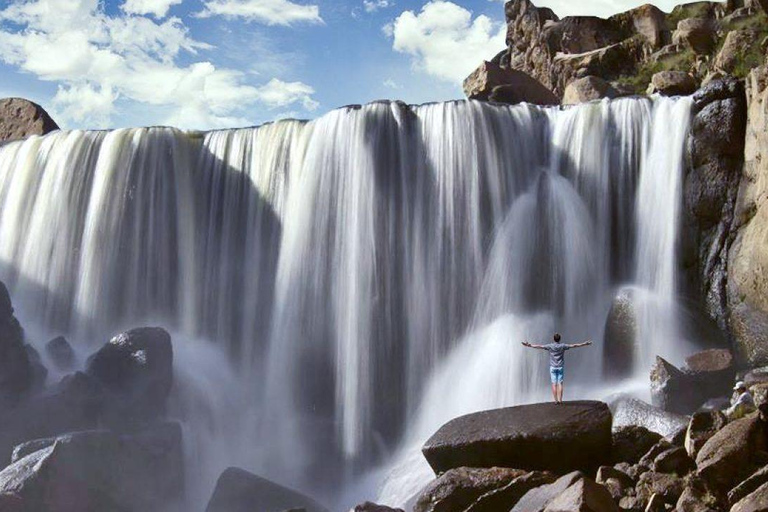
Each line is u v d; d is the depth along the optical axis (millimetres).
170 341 24094
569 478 13039
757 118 26078
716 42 39219
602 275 28516
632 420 19031
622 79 41812
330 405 28219
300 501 19688
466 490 14906
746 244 25984
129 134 31688
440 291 28375
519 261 28375
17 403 22062
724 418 15273
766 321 24797
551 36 45656
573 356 26578
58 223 31297
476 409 25906
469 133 29016
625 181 28906
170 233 31047
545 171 29469
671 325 25812
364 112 29531
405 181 29047
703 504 12680
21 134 40312
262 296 29859
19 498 17172
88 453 18984
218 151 31469
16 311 30781
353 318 28422
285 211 30031
